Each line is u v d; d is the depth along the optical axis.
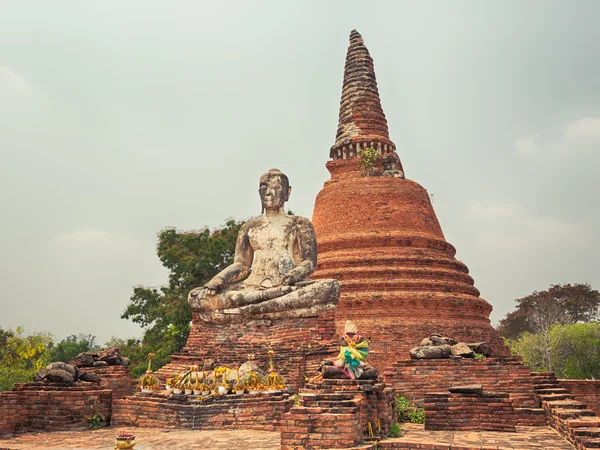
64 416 14.76
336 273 32.41
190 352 21.00
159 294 41.19
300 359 18.66
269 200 23.27
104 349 19.92
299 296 20.03
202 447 11.24
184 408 14.45
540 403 16.75
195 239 40.47
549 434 13.73
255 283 21.81
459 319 31.30
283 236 22.62
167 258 40.66
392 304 30.70
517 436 13.33
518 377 17.16
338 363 13.87
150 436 12.94
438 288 31.84
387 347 29.31
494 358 17.64
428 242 34.41
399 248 33.69
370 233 34.28
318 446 10.59
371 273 32.00
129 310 40.34
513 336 77.12
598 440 10.87
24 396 15.05
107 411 15.61
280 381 15.45
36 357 41.22
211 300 21.28
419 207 36.41
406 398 17.53
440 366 17.73
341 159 40.62
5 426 14.32
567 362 51.97
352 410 10.77
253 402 14.31
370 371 14.01
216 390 14.91
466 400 14.82
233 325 21.03
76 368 16.89
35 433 14.21
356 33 45.84
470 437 13.14
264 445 11.45
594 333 51.59
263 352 19.92
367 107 42.50
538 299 68.00
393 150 41.31
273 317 20.47
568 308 70.25
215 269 39.81
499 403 14.56
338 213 36.22
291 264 22.12
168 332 36.84
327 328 19.64
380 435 12.79
